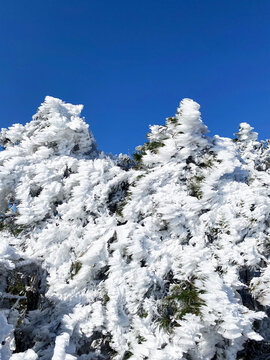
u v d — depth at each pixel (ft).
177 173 22.85
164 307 16.11
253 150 37.81
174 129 24.34
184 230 20.20
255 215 19.89
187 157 23.93
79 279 18.66
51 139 26.78
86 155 28.71
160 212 20.20
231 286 17.40
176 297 15.33
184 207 20.81
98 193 23.04
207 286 15.01
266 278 17.89
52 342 15.44
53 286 18.98
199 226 20.39
